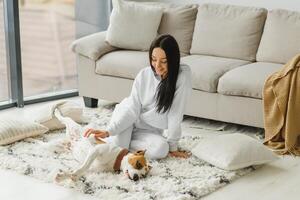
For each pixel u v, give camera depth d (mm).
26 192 2924
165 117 3393
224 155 3199
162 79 3279
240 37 4359
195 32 4570
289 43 4129
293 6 4535
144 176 3061
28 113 4156
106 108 4551
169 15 4664
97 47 4438
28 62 4742
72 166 3225
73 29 5074
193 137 3764
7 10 4445
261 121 3803
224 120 3959
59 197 2861
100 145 3123
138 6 4637
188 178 3066
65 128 3920
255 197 2908
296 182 3107
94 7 5219
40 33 4797
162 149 3314
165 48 3170
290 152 3547
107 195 2852
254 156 3223
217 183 3008
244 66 4094
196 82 3971
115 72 4328
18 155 3361
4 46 4547
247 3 4758
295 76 3545
